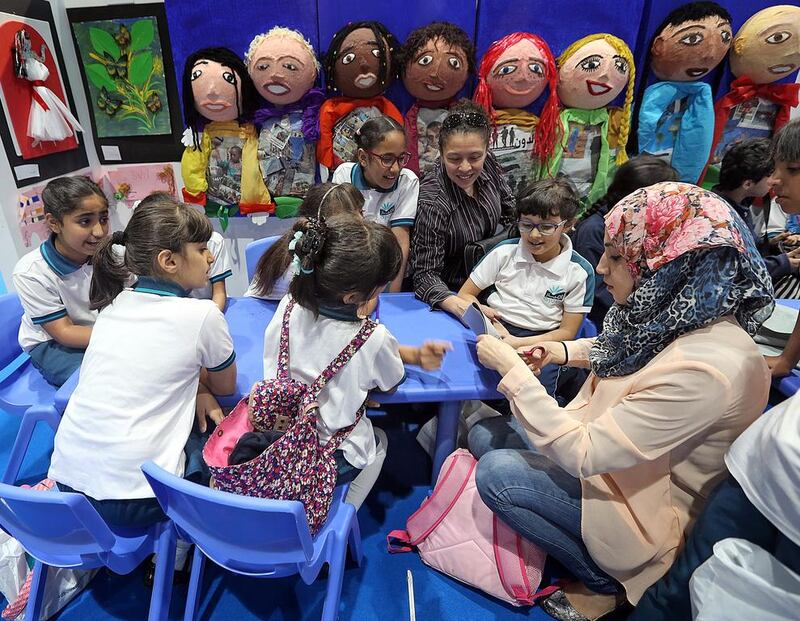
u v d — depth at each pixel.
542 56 1.97
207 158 2.19
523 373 1.03
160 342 1.07
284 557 0.95
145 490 1.04
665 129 2.20
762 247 2.15
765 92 2.12
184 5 1.93
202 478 1.20
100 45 2.19
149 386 1.06
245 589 1.33
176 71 2.05
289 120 2.11
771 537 0.76
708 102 2.07
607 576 1.16
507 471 1.14
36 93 2.00
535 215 1.38
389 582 1.34
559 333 1.46
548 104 2.07
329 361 1.07
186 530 1.00
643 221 0.90
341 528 1.09
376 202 1.88
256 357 1.31
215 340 1.10
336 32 2.00
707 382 0.83
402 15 1.99
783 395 1.43
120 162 2.43
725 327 0.88
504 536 1.27
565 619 1.22
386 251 1.02
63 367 1.41
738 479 0.77
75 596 1.29
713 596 0.77
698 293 0.85
